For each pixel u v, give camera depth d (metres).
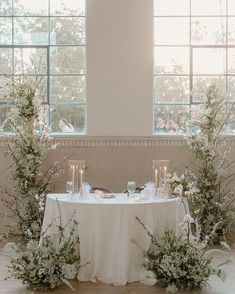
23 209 6.11
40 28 6.77
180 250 4.38
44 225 4.81
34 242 4.57
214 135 6.18
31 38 6.77
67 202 4.57
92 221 4.53
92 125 6.61
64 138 6.60
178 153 6.62
